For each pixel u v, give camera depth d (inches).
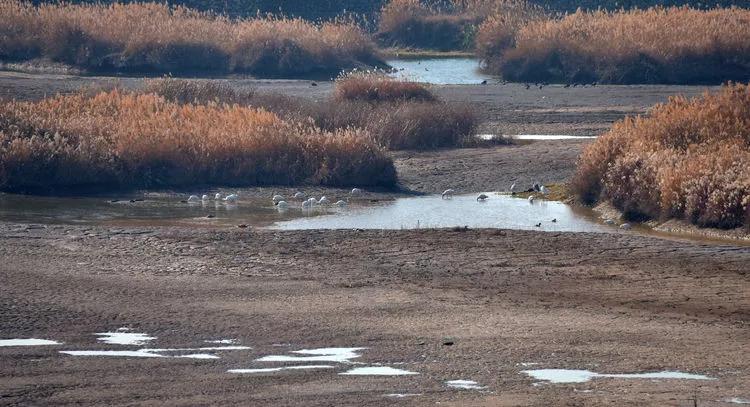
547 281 2522.1
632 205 3380.9
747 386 1726.1
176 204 3619.6
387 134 4763.8
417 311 2226.9
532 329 2090.3
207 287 2418.8
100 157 3870.6
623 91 6889.8
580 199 3666.3
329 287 2436.0
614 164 3590.1
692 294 2406.5
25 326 2063.2
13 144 3772.1
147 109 4630.9
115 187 3818.9
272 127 4215.1
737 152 3440.0
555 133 5305.1
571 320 2166.6
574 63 7588.6
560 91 6860.2
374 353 1913.1
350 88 5595.5
